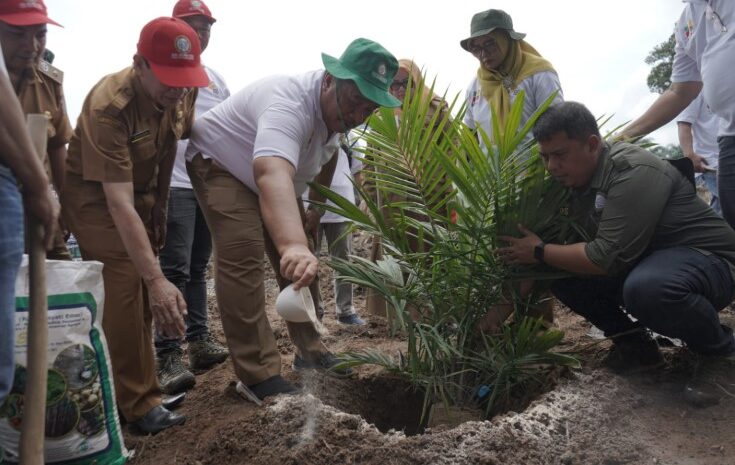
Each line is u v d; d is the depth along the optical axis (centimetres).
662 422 270
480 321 329
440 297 325
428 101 307
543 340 306
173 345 361
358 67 276
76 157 284
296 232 249
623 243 280
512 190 311
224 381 358
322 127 301
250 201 310
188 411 317
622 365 325
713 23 322
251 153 304
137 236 270
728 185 336
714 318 277
